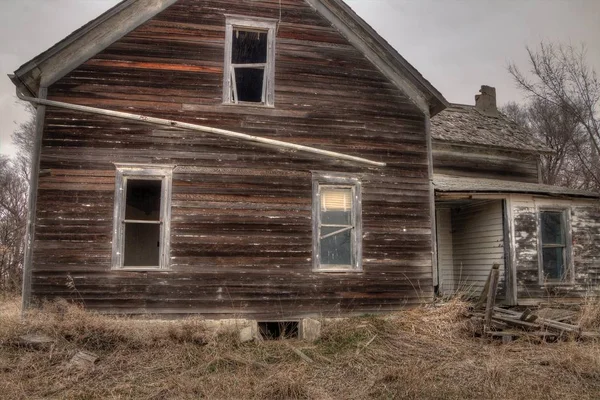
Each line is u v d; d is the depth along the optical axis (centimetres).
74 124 1070
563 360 865
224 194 1110
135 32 1120
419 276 1193
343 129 1198
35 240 1024
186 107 1118
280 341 1031
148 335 942
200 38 1148
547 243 1435
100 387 766
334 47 1224
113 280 1038
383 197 1202
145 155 1086
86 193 1053
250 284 1095
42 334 910
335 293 1138
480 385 777
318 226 1149
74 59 1087
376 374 832
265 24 1188
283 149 1155
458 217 1617
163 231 1071
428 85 1238
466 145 1684
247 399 727
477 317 1077
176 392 751
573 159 2903
